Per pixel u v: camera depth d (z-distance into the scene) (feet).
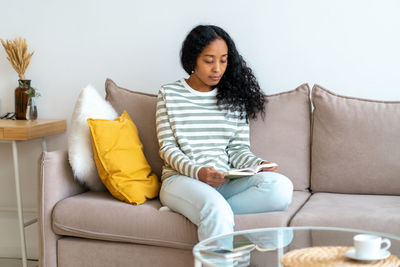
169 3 8.59
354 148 7.01
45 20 9.10
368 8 7.77
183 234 6.00
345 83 7.98
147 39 8.75
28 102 8.80
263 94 7.49
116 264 6.35
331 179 7.11
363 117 7.06
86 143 6.90
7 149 9.39
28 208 9.36
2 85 9.33
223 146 7.07
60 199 6.70
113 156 6.66
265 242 4.62
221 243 4.62
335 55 7.98
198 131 6.97
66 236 6.63
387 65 7.79
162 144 6.95
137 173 6.79
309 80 8.13
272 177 6.16
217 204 5.75
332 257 4.20
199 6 8.46
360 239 4.22
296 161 7.33
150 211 6.26
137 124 7.65
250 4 8.24
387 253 4.18
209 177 6.25
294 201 6.69
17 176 8.09
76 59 9.05
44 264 6.58
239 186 6.45
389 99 7.83
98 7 8.89
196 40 6.89
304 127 7.42
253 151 7.36
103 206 6.41
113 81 8.86
